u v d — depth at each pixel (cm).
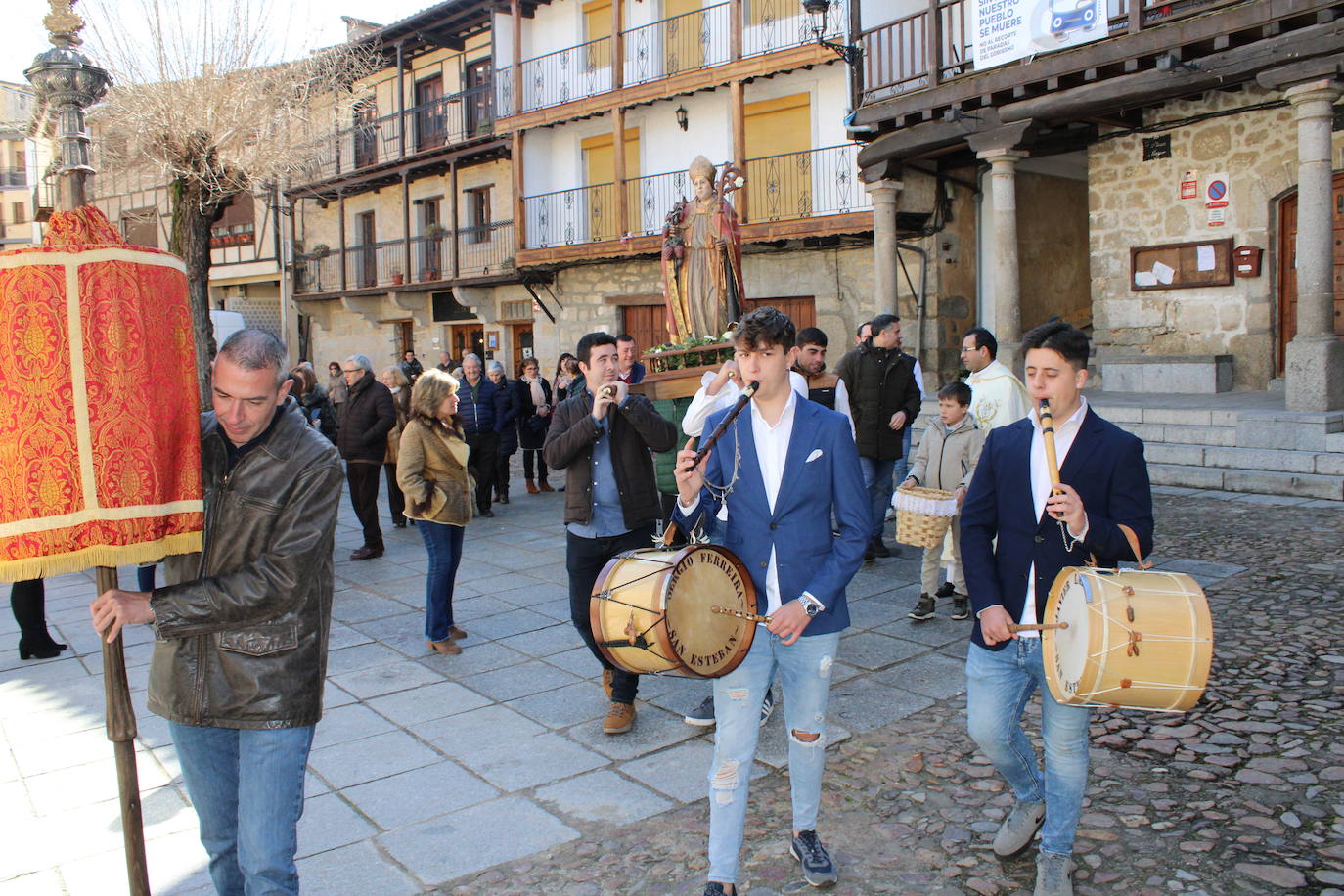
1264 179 1147
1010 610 289
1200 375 1177
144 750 448
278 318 2830
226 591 229
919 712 451
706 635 278
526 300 2144
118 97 1120
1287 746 385
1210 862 308
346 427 857
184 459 228
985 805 358
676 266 790
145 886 238
